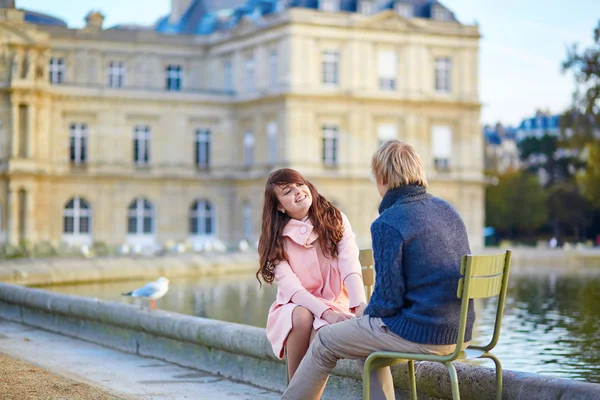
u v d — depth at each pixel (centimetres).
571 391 718
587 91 5181
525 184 9569
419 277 687
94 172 6425
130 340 1306
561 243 8850
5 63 6166
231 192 6712
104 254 4997
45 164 6266
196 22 7469
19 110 6156
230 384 1058
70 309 1452
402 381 863
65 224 6400
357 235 6262
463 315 676
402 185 712
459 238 705
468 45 6519
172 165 6606
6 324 1661
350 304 790
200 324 1141
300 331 774
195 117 6638
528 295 2602
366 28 6256
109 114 6488
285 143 6122
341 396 949
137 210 6569
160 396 972
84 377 1077
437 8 6550
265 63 6334
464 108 6531
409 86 6384
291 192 805
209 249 4978
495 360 754
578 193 9106
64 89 6366
